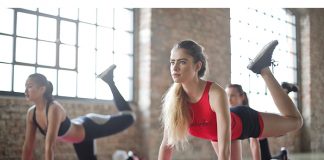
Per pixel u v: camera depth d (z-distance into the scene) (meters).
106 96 8.19
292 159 9.58
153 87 8.66
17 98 6.75
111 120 4.44
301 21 14.17
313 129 13.77
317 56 14.26
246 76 11.50
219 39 10.43
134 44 8.88
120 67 8.57
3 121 6.57
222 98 2.63
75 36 7.74
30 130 3.91
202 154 9.48
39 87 3.67
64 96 7.46
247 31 11.80
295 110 3.16
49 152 3.64
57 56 7.39
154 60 8.73
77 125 4.15
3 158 6.55
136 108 8.70
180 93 2.77
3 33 6.71
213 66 10.14
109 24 8.41
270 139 11.95
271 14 12.92
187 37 9.54
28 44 7.00
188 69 2.58
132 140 8.49
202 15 9.97
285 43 13.52
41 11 7.23
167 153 2.96
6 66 6.71
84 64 7.87
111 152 8.03
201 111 2.76
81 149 4.30
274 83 3.14
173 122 2.78
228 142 2.59
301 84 14.00
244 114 3.08
